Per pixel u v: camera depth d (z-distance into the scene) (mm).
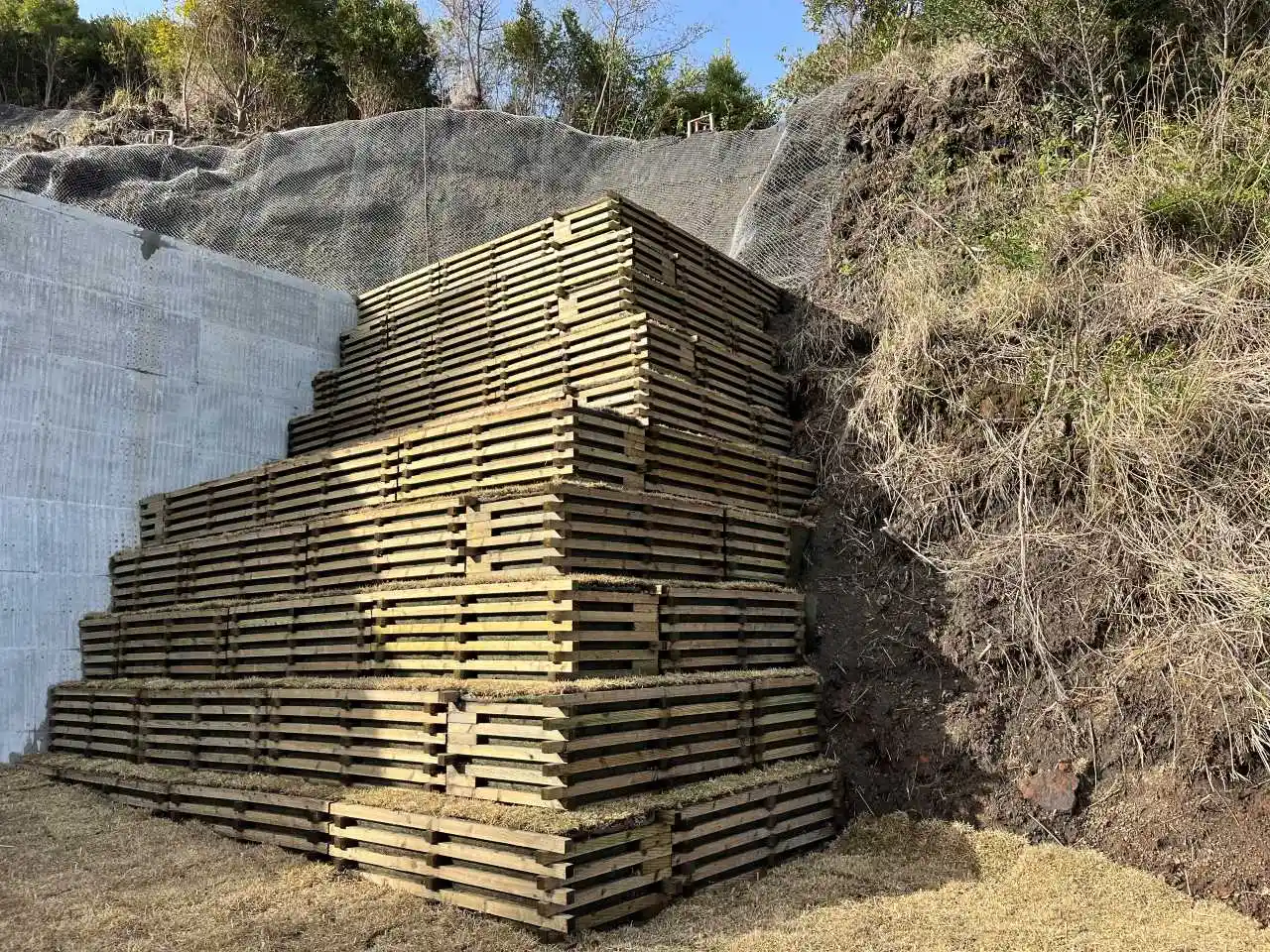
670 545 6902
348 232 15984
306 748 6500
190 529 9852
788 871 6152
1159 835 6027
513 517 6031
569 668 5375
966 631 7391
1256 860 5586
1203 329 7312
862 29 17797
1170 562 6512
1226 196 7789
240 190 15961
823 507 8914
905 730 7371
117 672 9125
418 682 6039
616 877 5094
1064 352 7859
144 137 21828
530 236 10086
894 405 8516
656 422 7645
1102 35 9961
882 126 11492
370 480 7941
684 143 14789
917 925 5062
